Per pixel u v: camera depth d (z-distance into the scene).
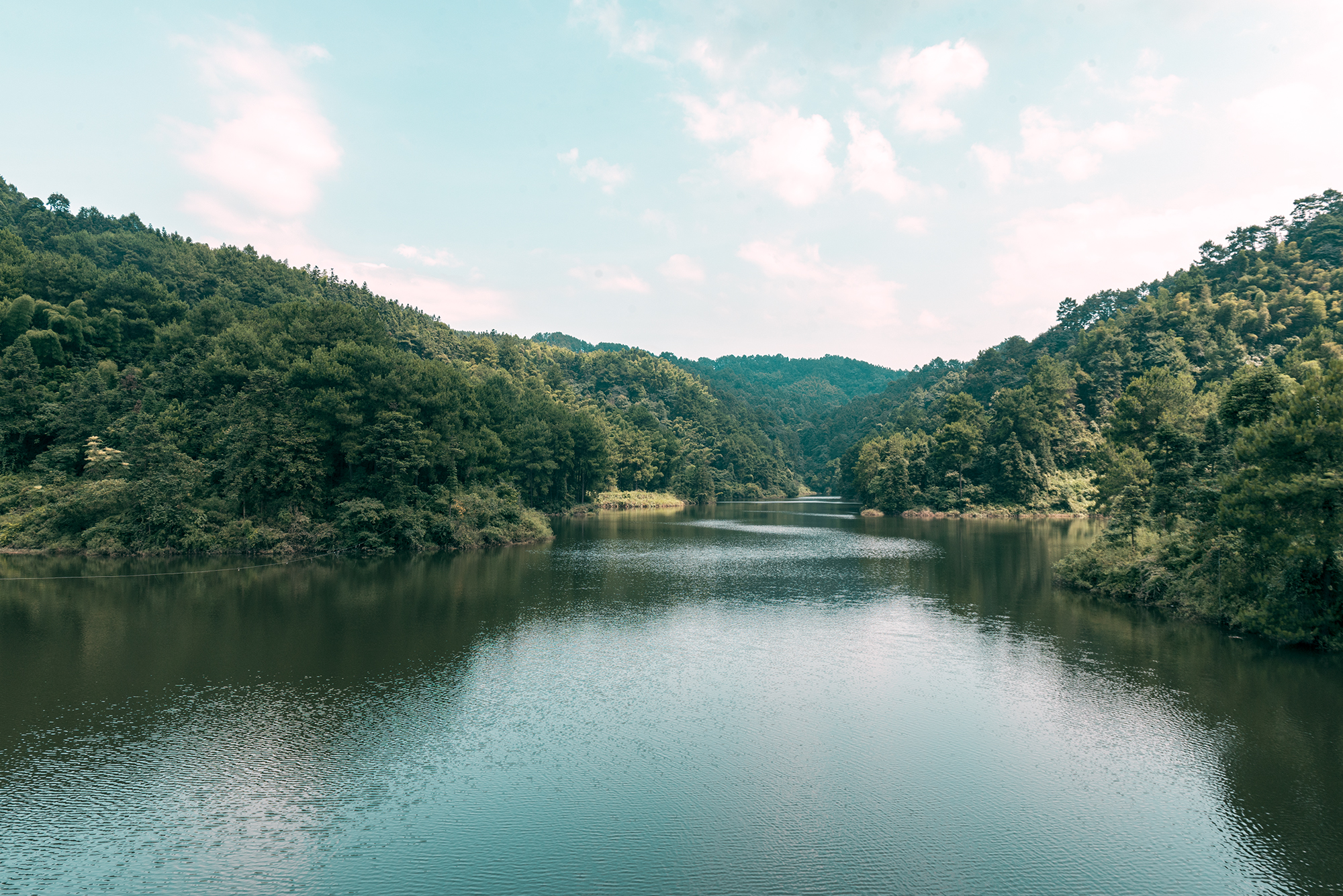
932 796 21.02
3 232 120.12
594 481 162.00
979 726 26.52
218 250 178.00
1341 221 190.38
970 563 70.75
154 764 23.00
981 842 18.47
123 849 17.94
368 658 35.16
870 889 16.36
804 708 28.33
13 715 27.31
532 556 75.75
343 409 76.00
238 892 16.14
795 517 148.38
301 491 74.62
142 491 70.19
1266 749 24.30
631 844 18.30
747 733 25.78
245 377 84.50
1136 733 25.77
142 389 86.62
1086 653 36.06
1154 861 17.64
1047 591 53.94
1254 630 39.66
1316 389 34.56
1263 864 17.55
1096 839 18.67
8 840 18.34
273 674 32.47
